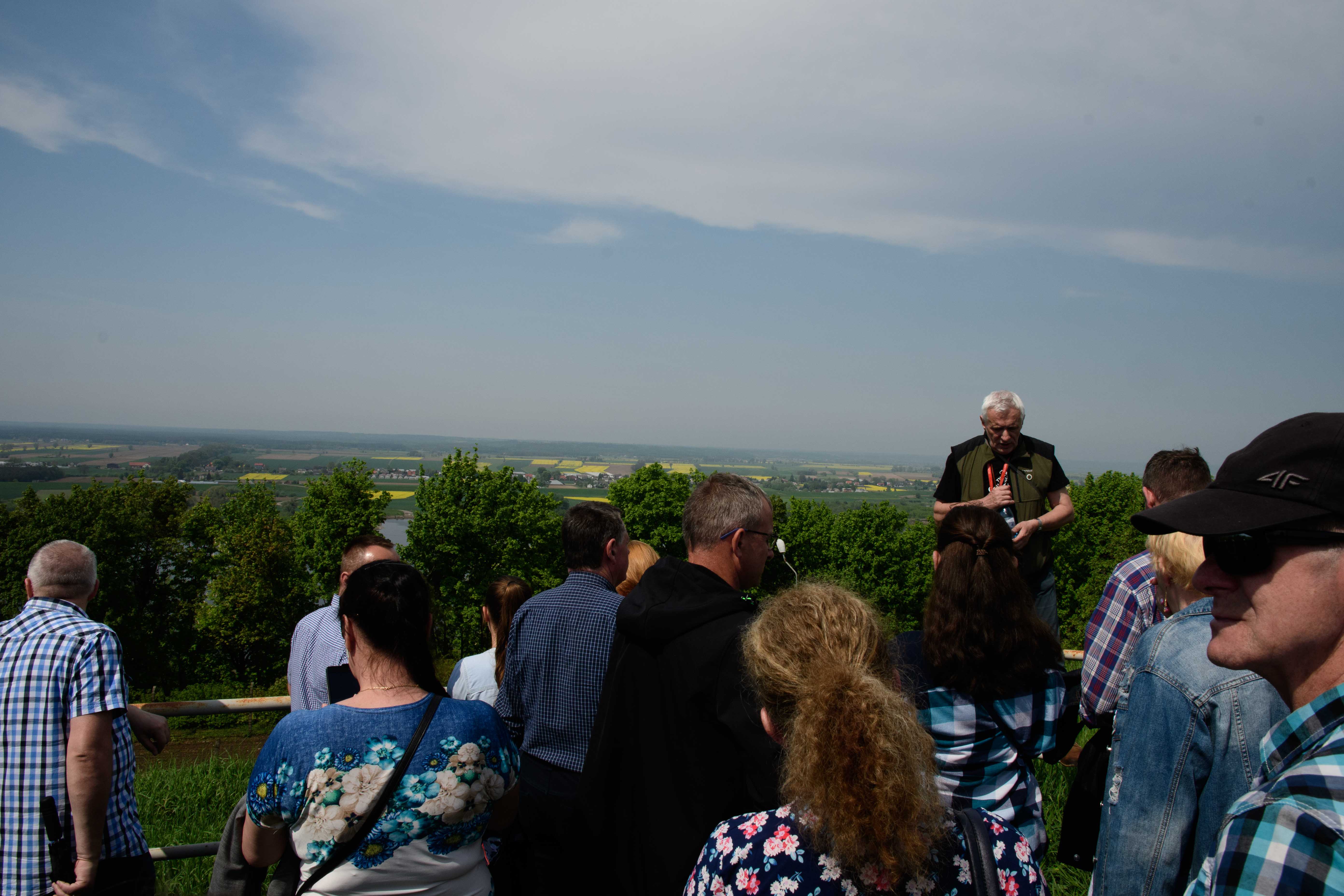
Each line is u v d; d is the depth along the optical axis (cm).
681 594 258
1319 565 126
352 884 212
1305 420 135
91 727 274
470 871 230
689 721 239
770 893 141
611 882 254
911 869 131
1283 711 197
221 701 383
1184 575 236
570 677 299
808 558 4122
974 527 247
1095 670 283
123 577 3966
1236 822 113
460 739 228
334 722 221
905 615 4106
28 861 269
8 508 3953
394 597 235
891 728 137
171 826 473
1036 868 149
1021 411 435
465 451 3919
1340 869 98
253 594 4084
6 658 277
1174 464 311
